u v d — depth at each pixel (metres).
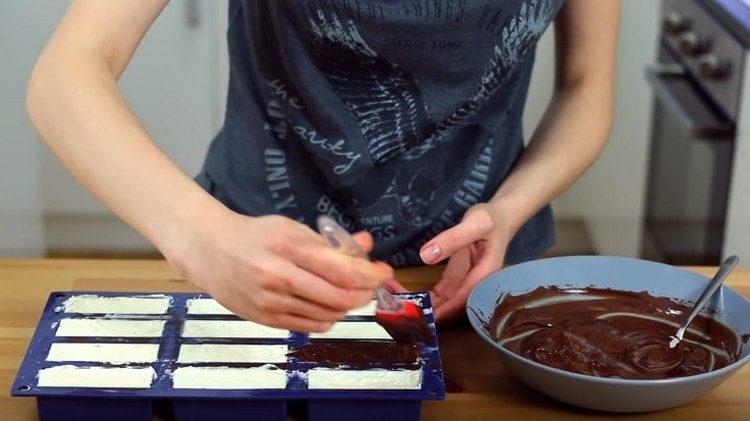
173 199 0.82
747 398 0.90
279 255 0.78
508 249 1.29
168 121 2.47
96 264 1.13
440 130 1.19
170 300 0.97
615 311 1.00
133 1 0.95
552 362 0.89
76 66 0.90
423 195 1.22
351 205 1.21
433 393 0.83
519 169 1.20
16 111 2.45
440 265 1.17
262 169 1.22
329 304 0.78
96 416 0.84
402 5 1.04
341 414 0.84
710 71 2.14
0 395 0.89
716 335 0.95
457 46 1.09
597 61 1.24
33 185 2.54
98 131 0.86
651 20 2.48
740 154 2.02
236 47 1.20
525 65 1.22
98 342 0.90
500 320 0.98
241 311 0.82
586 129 1.22
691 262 2.29
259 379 0.85
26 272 1.11
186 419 0.84
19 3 2.35
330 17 1.05
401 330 0.89
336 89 1.13
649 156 2.51
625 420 0.87
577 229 2.83
